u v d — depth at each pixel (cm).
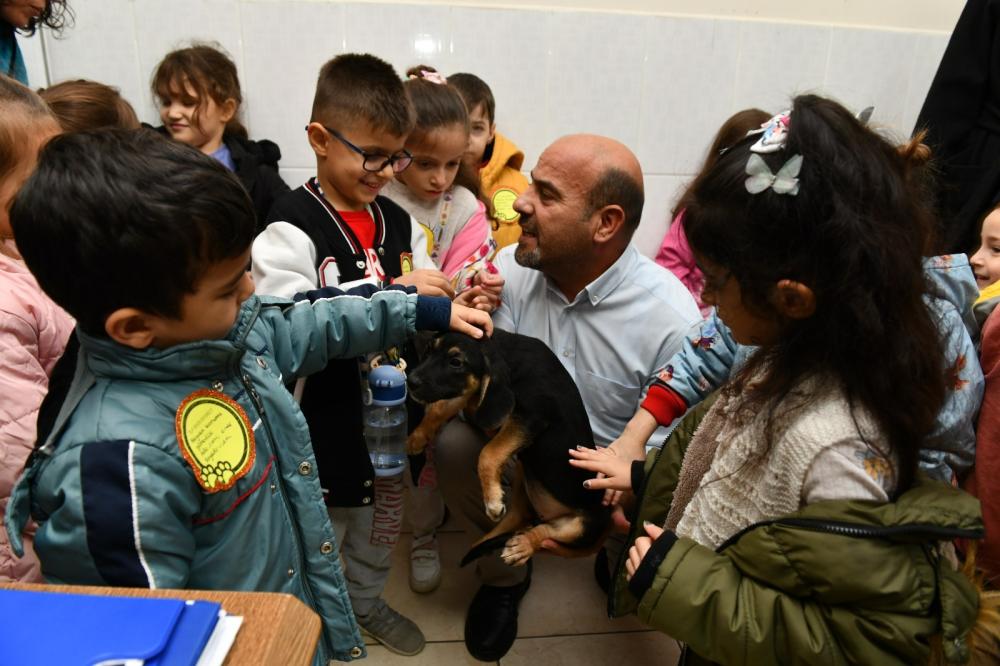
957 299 105
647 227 227
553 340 150
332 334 99
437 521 157
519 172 209
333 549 89
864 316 68
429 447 144
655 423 127
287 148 204
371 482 123
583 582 162
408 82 160
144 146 65
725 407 92
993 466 110
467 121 161
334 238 123
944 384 75
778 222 69
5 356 87
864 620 68
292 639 45
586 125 212
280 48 193
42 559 66
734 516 83
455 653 139
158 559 66
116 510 63
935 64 220
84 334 69
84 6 183
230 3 188
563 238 132
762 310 75
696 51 208
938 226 85
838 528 67
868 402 72
